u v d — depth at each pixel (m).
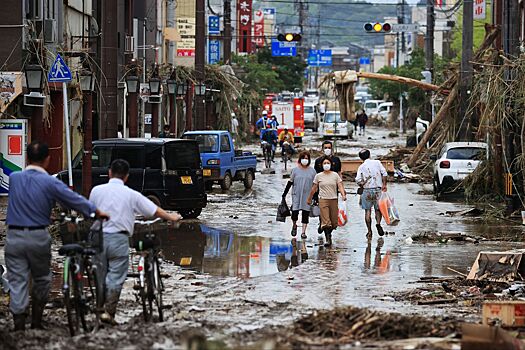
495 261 30.30
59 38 64.44
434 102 82.56
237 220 48.09
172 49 119.81
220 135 64.25
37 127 59.09
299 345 19.83
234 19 195.00
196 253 36.72
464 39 70.88
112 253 23.20
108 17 47.91
